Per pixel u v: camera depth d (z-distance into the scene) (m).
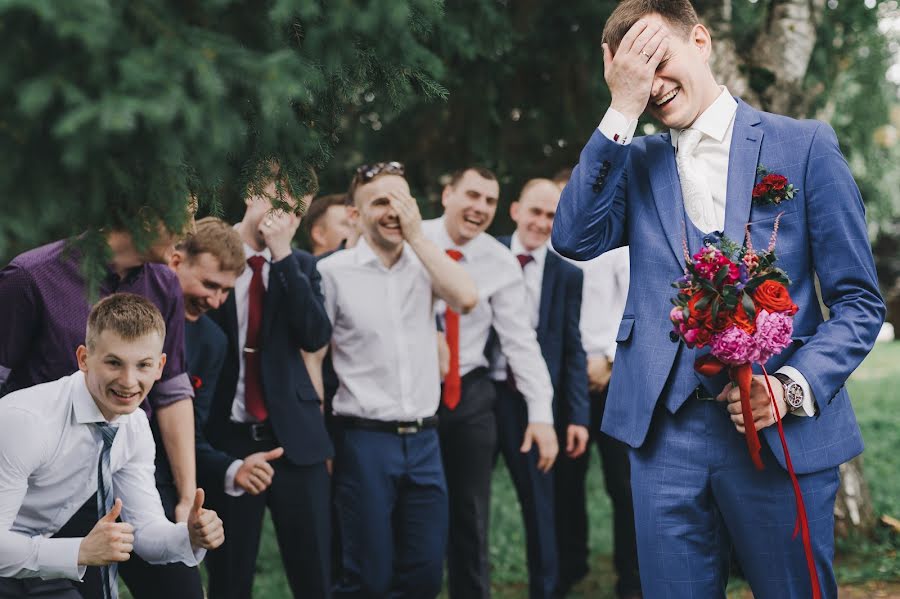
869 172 11.08
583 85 7.04
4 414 2.81
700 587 2.74
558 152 7.35
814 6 6.23
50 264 3.17
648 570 2.80
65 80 2.03
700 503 2.75
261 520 4.09
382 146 7.12
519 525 7.04
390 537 4.32
